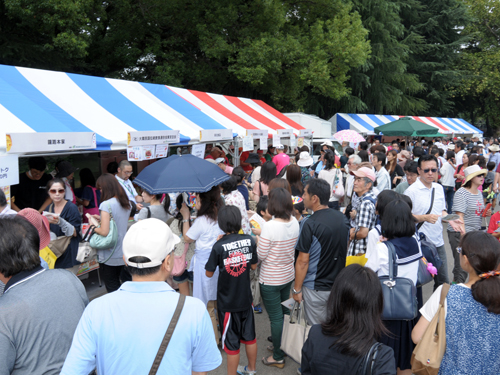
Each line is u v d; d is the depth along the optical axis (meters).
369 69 23.91
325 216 3.17
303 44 16.33
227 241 3.26
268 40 14.63
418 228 4.23
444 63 31.02
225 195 4.35
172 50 16.00
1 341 1.58
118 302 1.56
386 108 26.70
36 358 1.67
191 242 3.80
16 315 1.64
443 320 2.06
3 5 11.68
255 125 8.87
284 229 3.44
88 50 15.13
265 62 14.45
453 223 3.80
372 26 22.66
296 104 18.03
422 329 2.18
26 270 1.80
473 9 37.22
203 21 15.03
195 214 4.09
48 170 10.07
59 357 1.73
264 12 14.84
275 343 3.61
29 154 3.92
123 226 4.09
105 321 1.53
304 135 10.95
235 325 3.32
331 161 6.57
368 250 2.94
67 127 4.42
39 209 5.14
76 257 4.05
